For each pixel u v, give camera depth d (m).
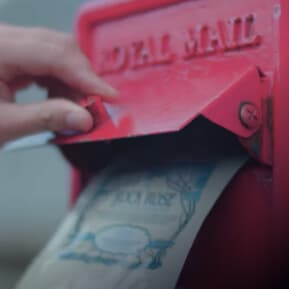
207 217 0.68
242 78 0.62
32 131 0.73
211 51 0.69
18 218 2.33
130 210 0.71
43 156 2.22
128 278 0.63
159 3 0.76
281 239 0.62
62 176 2.12
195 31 0.71
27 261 2.23
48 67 0.77
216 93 0.61
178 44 0.73
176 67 0.73
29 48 0.77
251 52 0.65
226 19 0.68
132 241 0.67
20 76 0.82
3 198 2.42
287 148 0.63
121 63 0.80
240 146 0.67
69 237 0.74
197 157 0.70
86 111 0.69
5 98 0.79
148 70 0.76
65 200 2.09
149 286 0.61
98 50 0.85
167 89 0.68
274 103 0.62
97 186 0.79
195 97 0.62
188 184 0.67
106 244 0.69
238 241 0.65
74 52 0.78
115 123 0.67
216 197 0.63
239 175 0.66
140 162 0.77
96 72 0.84
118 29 0.82
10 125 0.73
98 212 0.74
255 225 0.64
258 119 0.62
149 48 0.77
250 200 0.65
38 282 0.69
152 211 0.68
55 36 0.79
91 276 0.66
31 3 1.88
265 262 0.63
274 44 0.63
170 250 0.62
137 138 0.79
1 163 2.42
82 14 0.86
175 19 0.74
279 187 0.62
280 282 0.63
